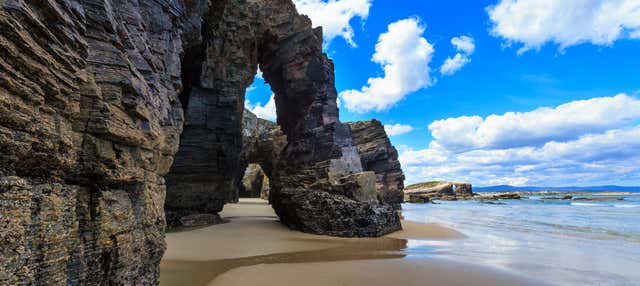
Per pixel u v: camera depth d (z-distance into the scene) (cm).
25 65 495
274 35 3123
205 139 2648
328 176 2670
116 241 721
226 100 2742
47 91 554
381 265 1455
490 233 2705
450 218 4162
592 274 1420
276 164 3306
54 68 566
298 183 2839
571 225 3375
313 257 1602
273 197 3158
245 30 2867
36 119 525
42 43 538
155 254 928
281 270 1329
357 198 2488
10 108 470
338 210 2323
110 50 763
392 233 2498
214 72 2711
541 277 1355
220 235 2123
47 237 546
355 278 1246
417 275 1315
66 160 604
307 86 3052
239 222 2797
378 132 6706
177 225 2436
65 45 601
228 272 1280
